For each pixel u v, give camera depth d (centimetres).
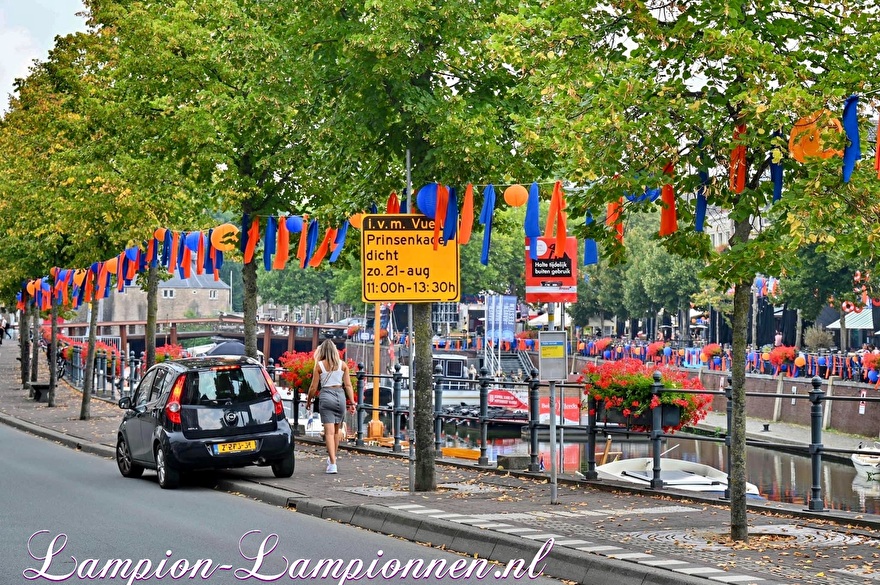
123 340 13425
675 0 1400
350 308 18250
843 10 1395
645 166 1385
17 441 3388
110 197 3369
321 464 2508
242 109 2925
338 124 2244
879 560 1259
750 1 1389
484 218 1875
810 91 1296
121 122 3212
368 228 1975
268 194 3114
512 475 2248
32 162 4206
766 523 1569
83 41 3762
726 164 1399
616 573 1211
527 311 11800
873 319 7688
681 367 7738
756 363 6956
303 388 3234
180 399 2197
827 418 5712
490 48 1584
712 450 5141
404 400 6762
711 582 1120
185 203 3412
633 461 2662
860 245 1282
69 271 4341
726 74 1370
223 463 2178
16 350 10600
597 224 1542
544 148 1513
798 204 1249
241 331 15438
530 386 2266
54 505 1900
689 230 1476
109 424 3816
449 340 11775
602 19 1506
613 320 13275
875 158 1271
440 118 1978
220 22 2884
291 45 2361
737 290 1392
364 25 2048
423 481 1991
